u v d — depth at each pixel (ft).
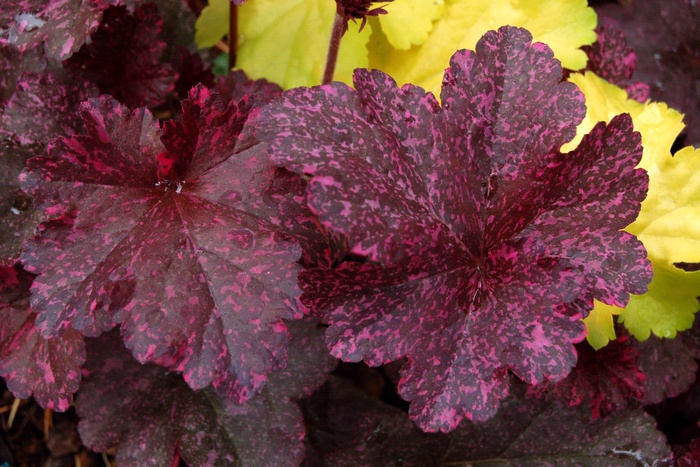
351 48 1.63
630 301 1.53
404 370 1.33
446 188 1.34
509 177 1.36
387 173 1.30
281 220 1.37
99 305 1.34
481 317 1.35
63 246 1.35
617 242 1.36
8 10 1.46
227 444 1.53
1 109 1.51
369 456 1.58
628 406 1.56
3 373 1.49
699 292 1.51
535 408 1.58
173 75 1.57
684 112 1.81
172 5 1.72
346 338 1.32
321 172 1.26
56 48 1.44
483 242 1.37
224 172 1.38
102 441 1.54
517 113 1.36
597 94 1.57
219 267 1.35
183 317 1.34
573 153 1.35
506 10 1.63
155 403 1.56
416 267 1.33
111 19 1.51
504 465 1.57
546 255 1.34
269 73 1.68
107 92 1.57
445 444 1.59
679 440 1.69
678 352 1.61
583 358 1.55
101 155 1.37
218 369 1.33
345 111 1.30
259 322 1.33
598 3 1.87
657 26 1.84
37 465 1.80
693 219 1.51
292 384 1.54
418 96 1.33
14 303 1.50
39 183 1.35
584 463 1.55
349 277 1.32
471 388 1.34
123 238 1.36
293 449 1.52
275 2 1.68
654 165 1.54
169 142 1.37
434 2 1.62
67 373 1.47
